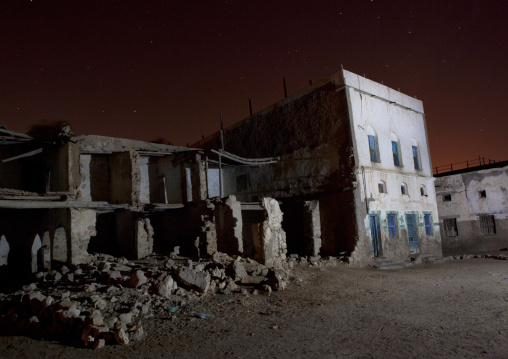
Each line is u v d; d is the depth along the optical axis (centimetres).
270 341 675
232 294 1059
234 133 2850
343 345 641
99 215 2055
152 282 1019
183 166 2225
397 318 817
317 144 2234
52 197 1461
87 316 741
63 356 623
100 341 661
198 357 602
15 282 1611
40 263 1731
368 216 2048
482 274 1528
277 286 1141
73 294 950
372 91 2317
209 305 942
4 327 794
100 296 931
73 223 1451
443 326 739
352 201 1998
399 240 2239
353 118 2117
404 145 2511
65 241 1588
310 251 1961
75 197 1591
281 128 2472
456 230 2983
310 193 2231
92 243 2009
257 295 1066
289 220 2302
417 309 903
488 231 2844
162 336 713
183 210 2033
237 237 1733
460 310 875
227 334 721
